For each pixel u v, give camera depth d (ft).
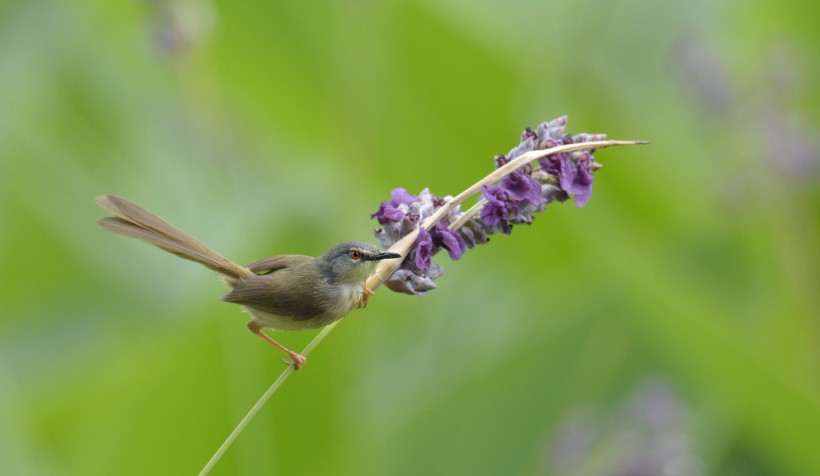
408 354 44.27
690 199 45.96
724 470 38.70
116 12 46.96
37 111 46.73
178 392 32.81
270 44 42.63
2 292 44.14
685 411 36.94
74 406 36.83
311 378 33.68
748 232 44.27
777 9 48.73
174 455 33.01
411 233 23.09
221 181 45.73
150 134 47.96
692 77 46.11
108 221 24.29
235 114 45.19
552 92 45.47
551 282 42.16
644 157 46.16
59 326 43.93
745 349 33.91
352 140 40.45
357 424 35.47
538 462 36.83
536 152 22.41
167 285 45.34
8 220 43.86
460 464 37.40
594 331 38.27
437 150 42.06
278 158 46.37
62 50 48.93
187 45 42.06
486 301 45.55
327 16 41.42
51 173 44.88
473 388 38.17
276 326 25.20
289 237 36.73
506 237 43.01
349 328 35.88
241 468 33.17
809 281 43.34
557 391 37.88
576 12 50.21
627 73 51.83
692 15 52.65
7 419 31.99
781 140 43.70
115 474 32.86
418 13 39.65
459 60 40.27
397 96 40.96
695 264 44.47
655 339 37.52
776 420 35.78
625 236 35.32
